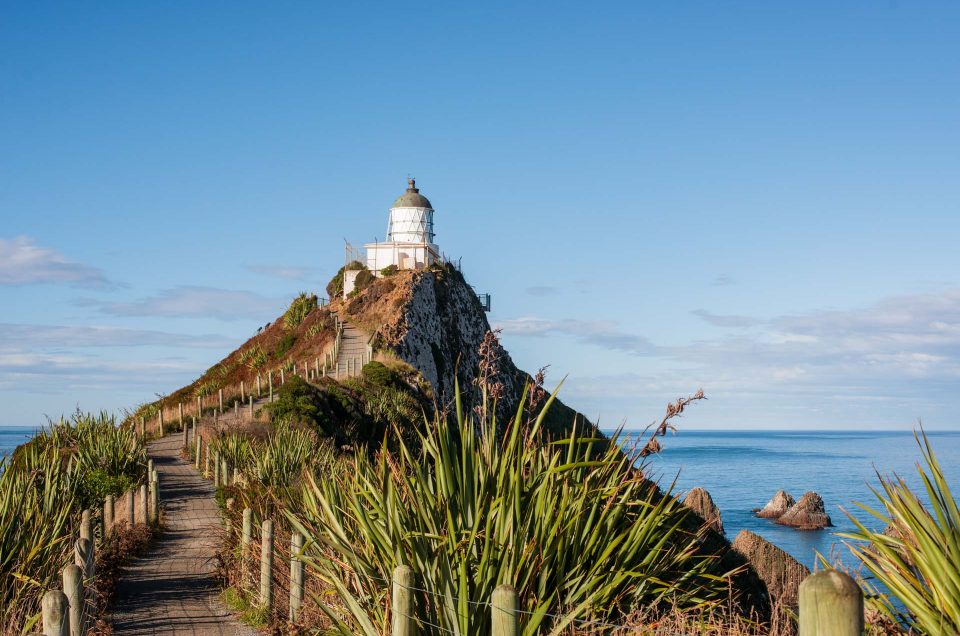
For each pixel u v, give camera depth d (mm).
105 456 24891
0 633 8516
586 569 6613
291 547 10000
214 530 16625
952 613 4773
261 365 59469
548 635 5707
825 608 3291
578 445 7652
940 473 5055
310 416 34719
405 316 61625
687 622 6227
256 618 10617
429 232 81562
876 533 5496
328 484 8820
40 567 9867
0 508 10148
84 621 8484
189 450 32062
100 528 15250
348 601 6668
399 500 6895
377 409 41031
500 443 7387
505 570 6039
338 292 72688
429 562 6164
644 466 7469
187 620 11055
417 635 5824
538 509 6469
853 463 124125
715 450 191750
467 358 69938
